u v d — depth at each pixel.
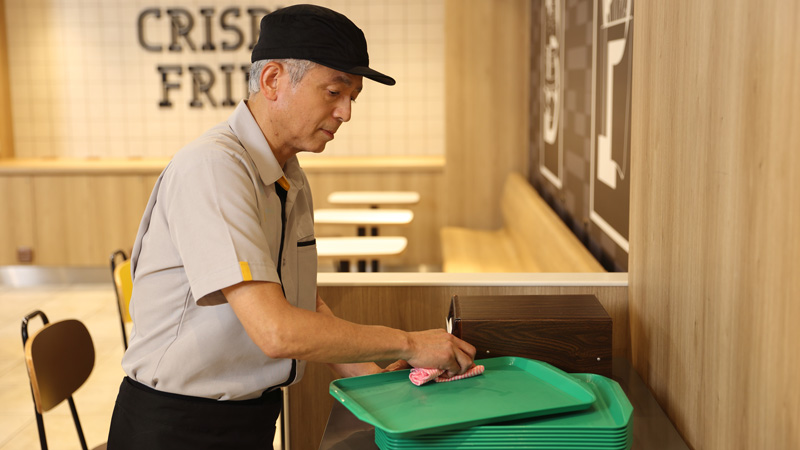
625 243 2.80
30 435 3.63
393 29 6.73
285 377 1.58
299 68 1.43
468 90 5.98
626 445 1.38
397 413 1.39
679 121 1.64
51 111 6.90
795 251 1.12
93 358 2.57
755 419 1.27
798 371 1.12
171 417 1.52
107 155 6.93
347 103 1.49
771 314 1.20
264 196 1.50
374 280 2.29
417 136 6.88
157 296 1.50
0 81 6.73
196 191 1.37
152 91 6.85
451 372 1.55
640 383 1.95
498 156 6.05
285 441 2.40
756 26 1.24
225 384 1.53
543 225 3.97
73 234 6.36
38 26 6.79
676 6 1.65
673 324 1.71
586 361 1.70
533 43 5.67
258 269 1.34
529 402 1.43
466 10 5.89
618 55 2.88
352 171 6.33
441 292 2.26
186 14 6.72
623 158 2.82
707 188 1.47
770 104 1.19
